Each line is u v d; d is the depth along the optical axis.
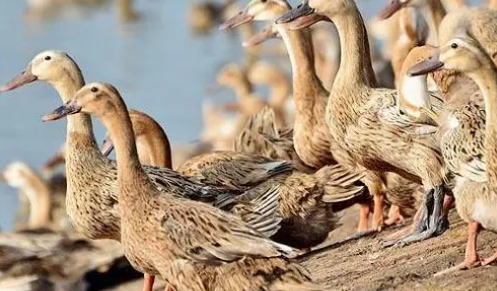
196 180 16.08
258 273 12.65
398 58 19.17
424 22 19.11
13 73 38.00
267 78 31.03
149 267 13.38
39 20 45.50
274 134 18.73
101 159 16.03
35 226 23.39
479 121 13.84
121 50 41.50
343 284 14.24
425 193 15.66
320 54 30.66
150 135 18.27
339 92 16.53
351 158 16.86
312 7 17.00
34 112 34.16
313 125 17.92
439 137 14.84
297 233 16.67
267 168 16.94
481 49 13.44
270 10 19.75
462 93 15.35
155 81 37.88
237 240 12.72
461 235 14.97
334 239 17.84
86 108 13.85
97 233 16.11
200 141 29.62
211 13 44.66
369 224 18.06
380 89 16.45
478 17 16.75
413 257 14.71
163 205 13.15
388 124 15.95
